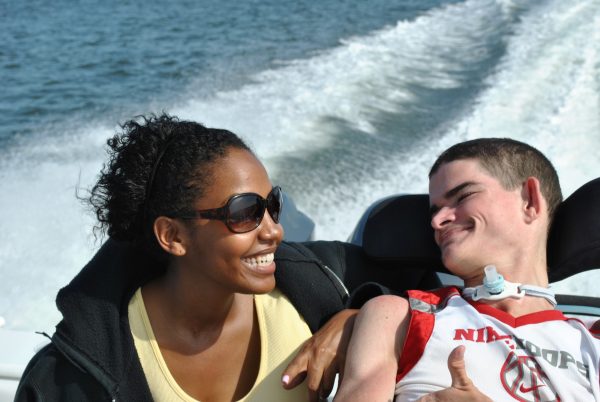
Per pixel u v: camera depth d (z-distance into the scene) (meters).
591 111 6.82
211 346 1.61
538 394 1.61
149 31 10.72
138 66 8.96
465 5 11.91
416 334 1.69
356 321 1.73
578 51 8.70
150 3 12.62
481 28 10.48
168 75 8.59
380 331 1.70
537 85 7.70
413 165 6.02
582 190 1.94
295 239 2.71
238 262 1.48
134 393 1.54
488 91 7.70
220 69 8.75
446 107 7.41
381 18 11.30
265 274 1.52
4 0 13.02
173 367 1.59
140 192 1.49
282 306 1.71
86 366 1.50
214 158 1.46
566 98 7.19
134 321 1.59
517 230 1.82
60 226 5.01
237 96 7.71
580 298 2.16
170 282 1.59
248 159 1.49
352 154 6.22
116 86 8.24
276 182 5.65
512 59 8.73
